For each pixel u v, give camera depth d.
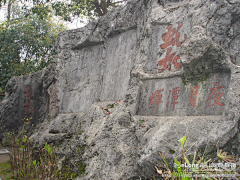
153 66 4.29
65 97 6.45
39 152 4.90
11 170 4.52
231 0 3.45
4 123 7.70
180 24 4.04
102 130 3.98
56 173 3.90
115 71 5.32
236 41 3.41
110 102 4.89
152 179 3.09
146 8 4.83
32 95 7.98
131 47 5.08
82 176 3.67
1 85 9.90
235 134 2.74
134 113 4.13
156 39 4.39
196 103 3.46
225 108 2.92
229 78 3.23
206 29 3.52
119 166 3.44
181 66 3.82
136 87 4.34
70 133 5.04
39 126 6.73
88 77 6.09
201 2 3.80
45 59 10.64
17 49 10.02
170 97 3.83
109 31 5.68
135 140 3.69
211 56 3.29
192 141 2.83
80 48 6.59
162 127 3.26
